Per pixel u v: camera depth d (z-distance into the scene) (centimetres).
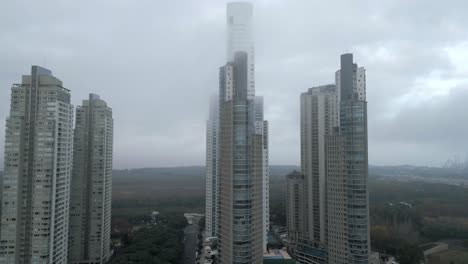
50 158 19350
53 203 19425
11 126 19250
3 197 19000
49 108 19538
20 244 19000
